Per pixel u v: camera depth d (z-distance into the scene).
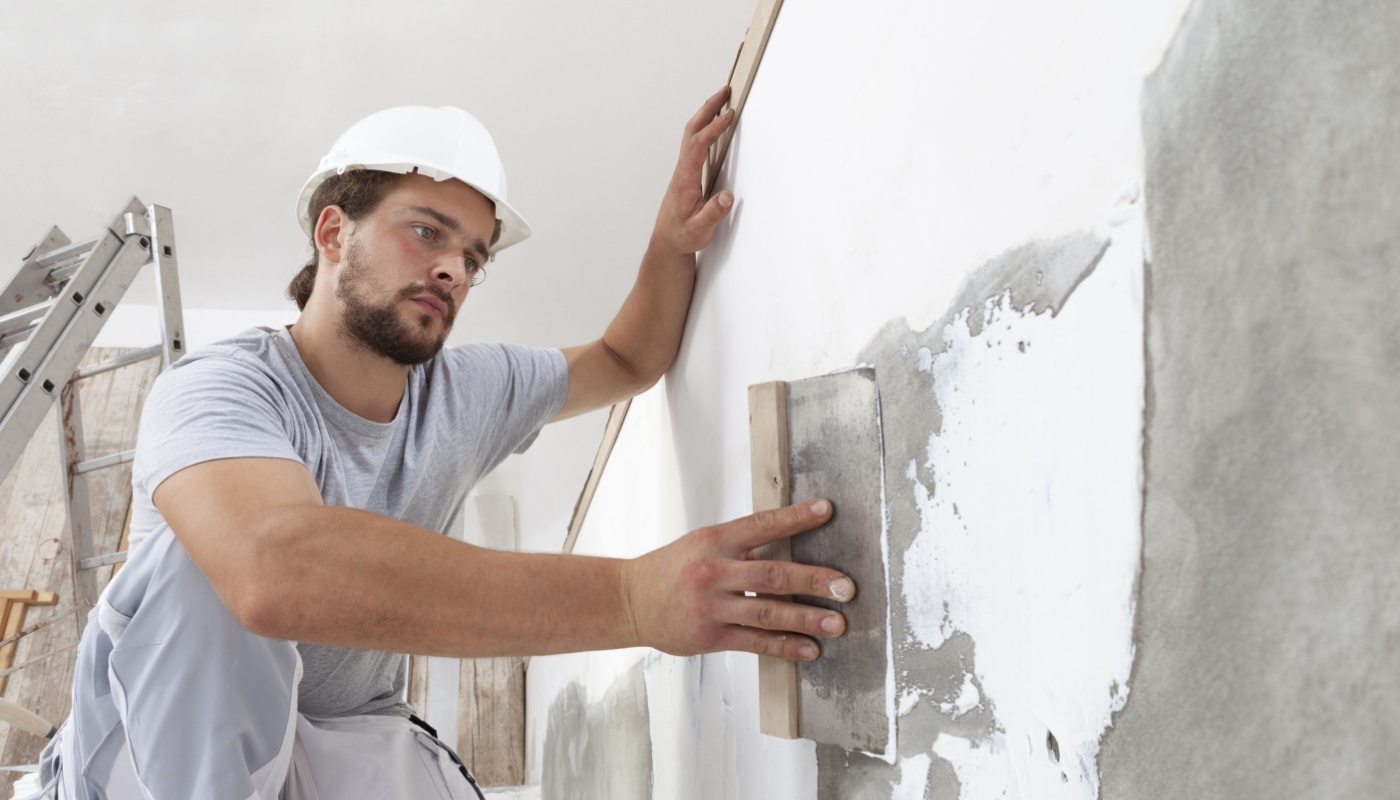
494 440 1.68
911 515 0.74
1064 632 0.54
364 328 1.36
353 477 1.42
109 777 1.21
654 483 1.82
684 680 1.55
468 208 1.44
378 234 1.38
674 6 2.66
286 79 2.89
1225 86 0.41
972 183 0.64
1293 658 0.38
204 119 3.03
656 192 3.37
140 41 2.75
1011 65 0.59
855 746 0.82
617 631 0.94
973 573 0.65
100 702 1.20
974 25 0.64
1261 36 0.40
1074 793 0.53
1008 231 0.60
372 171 1.40
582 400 1.72
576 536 3.05
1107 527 0.50
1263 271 0.39
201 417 1.10
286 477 1.04
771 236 1.11
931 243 0.70
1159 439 0.46
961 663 0.66
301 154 3.18
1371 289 0.34
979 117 0.63
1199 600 0.43
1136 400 0.47
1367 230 0.34
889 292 0.78
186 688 1.15
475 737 4.14
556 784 3.19
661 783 1.77
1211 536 0.42
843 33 0.89
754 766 1.12
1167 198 0.45
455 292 1.43
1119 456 0.49
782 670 0.93
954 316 0.67
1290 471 0.38
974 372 0.64
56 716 3.31
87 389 3.83
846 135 0.88
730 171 1.34
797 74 1.03
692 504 1.49
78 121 3.00
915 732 0.73
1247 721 0.40
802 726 0.91
